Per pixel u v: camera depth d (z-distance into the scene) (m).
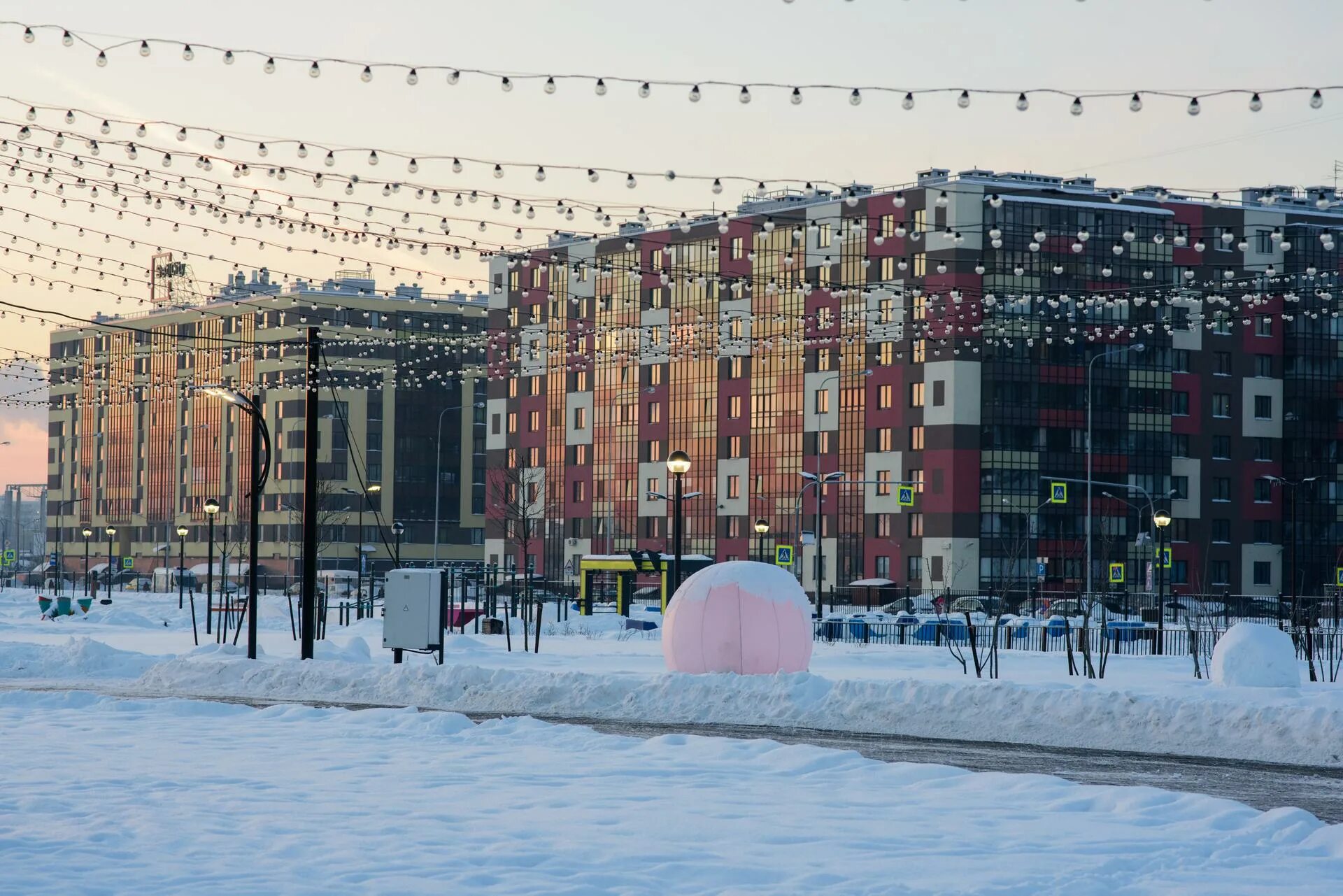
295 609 93.38
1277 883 15.52
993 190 132.38
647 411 166.75
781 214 148.50
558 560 176.00
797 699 34.19
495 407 185.62
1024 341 138.12
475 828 17.64
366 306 197.00
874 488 144.25
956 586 136.50
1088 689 32.25
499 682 37.69
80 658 46.69
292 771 22.53
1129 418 142.62
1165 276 138.50
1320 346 151.38
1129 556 143.00
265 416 199.12
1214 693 37.81
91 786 20.45
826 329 145.50
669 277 54.41
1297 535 150.88
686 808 19.53
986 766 26.34
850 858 16.33
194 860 15.44
